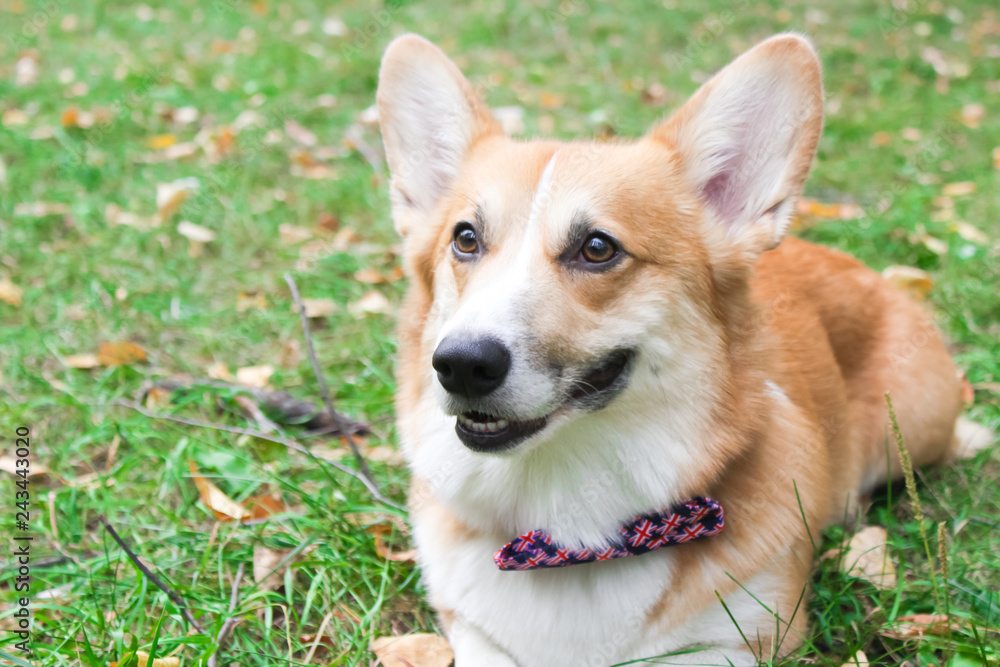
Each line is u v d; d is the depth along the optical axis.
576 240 0.66
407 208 0.75
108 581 0.74
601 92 1.75
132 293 1.04
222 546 0.76
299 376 0.95
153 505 0.81
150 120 1.54
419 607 0.74
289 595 0.72
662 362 0.66
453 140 0.74
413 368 0.72
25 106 1.59
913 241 1.17
